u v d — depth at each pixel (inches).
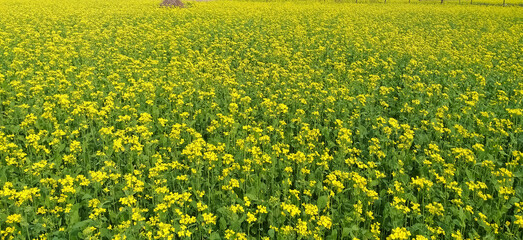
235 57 710.5
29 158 309.6
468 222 252.2
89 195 245.8
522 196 267.1
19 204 221.3
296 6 1733.5
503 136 368.2
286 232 214.5
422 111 411.8
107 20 1052.5
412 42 842.8
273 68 609.6
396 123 368.2
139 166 295.7
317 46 798.5
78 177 256.5
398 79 590.2
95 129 366.9
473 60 652.1
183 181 284.8
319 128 387.9
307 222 232.7
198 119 410.0
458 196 271.1
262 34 908.0
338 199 258.1
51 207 241.8
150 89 445.7
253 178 280.8
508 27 1170.0
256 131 341.7
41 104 410.0
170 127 385.7
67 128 348.8
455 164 323.6
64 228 232.4
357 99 479.8
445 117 402.9
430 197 267.7
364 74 611.5
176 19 1129.4
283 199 279.0
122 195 263.6
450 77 561.3
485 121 397.7
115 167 296.4
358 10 1582.2
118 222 239.8
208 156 279.0
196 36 839.7
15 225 223.5
